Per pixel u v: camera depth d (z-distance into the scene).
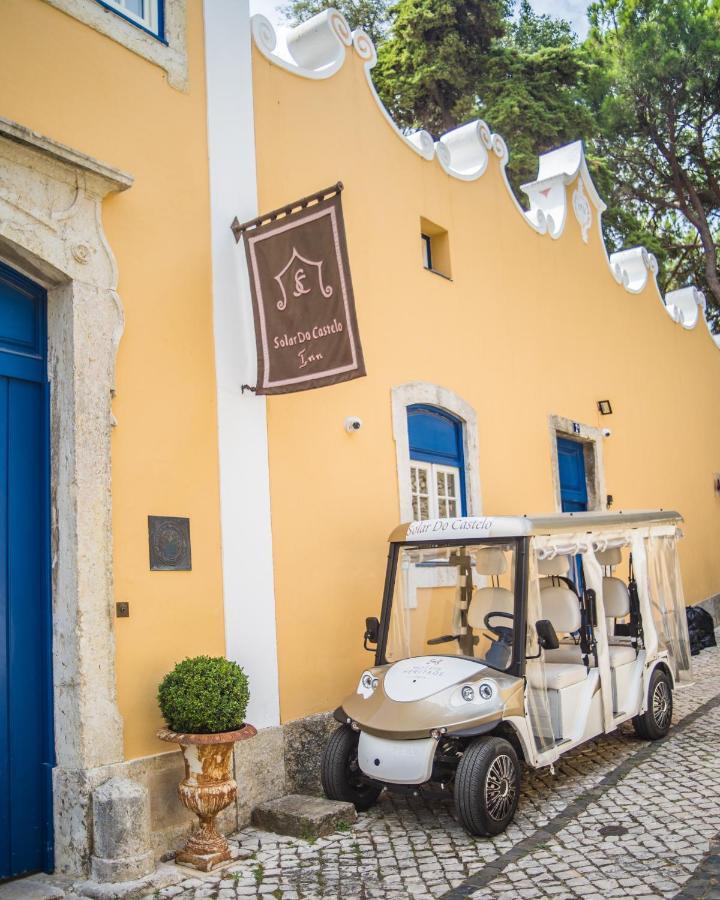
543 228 11.95
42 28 5.52
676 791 6.17
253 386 6.70
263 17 7.49
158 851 5.34
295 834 5.68
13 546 5.25
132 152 6.04
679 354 16.20
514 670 5.98
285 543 6.88
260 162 7.22
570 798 6.16
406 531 6.87
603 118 22.75
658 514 8.56
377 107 8.92
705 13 22.16
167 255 6.19
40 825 5.14
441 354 9.38
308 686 6.86
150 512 5.78
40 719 5.24
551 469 11.23
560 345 11.98
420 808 6.15
